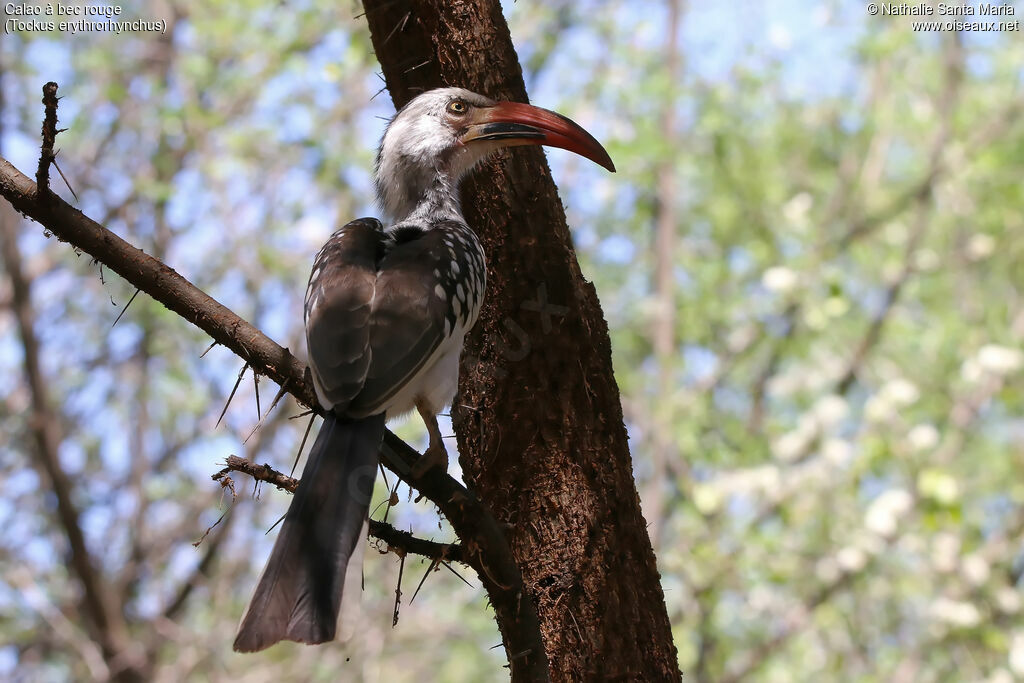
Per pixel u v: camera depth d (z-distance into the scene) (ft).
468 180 19.04
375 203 23.26
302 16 46.26
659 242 50.65
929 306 53.01
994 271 53.78
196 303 16.02
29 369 43.34
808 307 45.83
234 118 49.98
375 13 19.12
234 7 46.37
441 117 19.94
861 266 53.47
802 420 44.65
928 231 53.93
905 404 41.27
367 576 47.19
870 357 52.65
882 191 55.77
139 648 44.80
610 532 16.90
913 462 40.60
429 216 20.85
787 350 51.90
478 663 49.93
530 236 17.75
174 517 51.75
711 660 46.62
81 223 15.76
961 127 53.42
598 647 16.43
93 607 43.83
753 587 43.80
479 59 19.60
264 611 13.09
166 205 46.65
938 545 41.55
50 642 48.91
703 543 42.78
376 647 46.29
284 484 15.02
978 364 41.65
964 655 45.09
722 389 53.78
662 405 46.42
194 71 45.73
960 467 51.37
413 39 19.30
